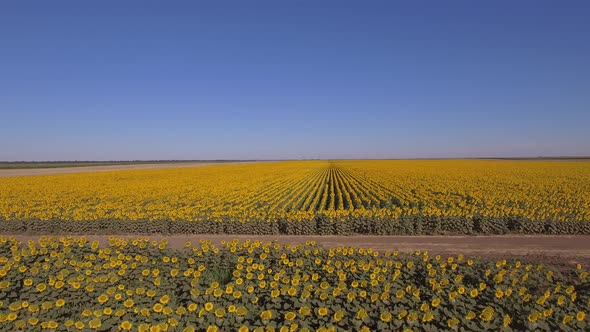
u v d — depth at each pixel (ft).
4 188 108.06
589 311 22.77
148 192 97.96
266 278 28.25
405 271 28.84
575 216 55.57
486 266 29.55
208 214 60.64
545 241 49.08
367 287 25.76
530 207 66.54
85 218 58.34
